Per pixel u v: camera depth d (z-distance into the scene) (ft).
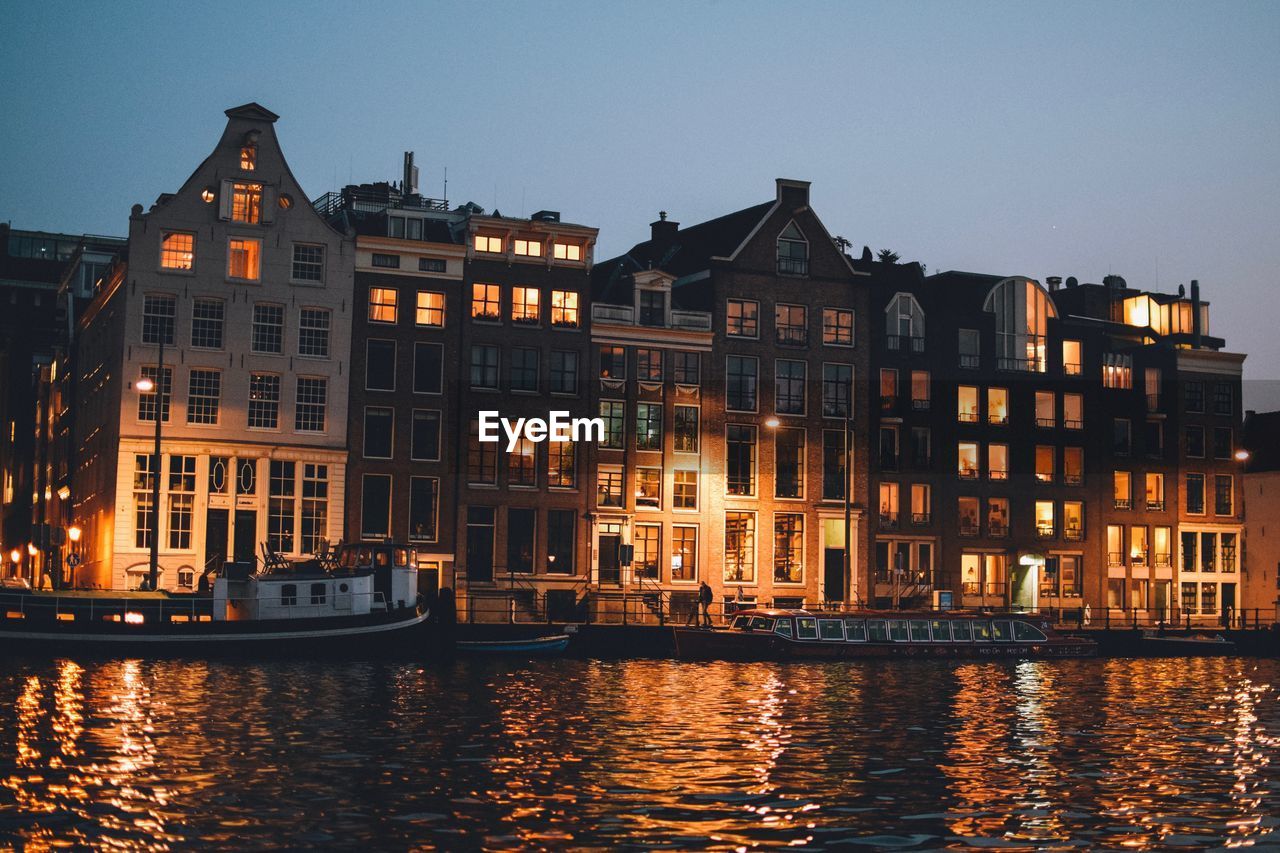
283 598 197.06
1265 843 88.33
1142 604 307.58
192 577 236.02
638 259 307.99
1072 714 153.38
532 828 88.74
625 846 84.84
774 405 279.90
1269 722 147.84
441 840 85.40
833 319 286.46
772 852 84.28
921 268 309.22
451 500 255.29
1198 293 329.52
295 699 149.38
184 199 242.99
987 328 299.79
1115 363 310.24
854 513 282.77
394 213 260.42
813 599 278.87
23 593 190.08
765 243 282.36
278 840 84.74
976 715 150.30
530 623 219.41
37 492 338.13
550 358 264.31
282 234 247.91
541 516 260.62
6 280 423.64
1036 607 295.89
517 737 125.49
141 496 236.02
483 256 260.62
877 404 288.30
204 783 100.58
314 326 248.93
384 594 204.03
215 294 243.19
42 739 117.80
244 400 243.81
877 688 178.40
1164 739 133.90
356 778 103.81
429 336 256.11
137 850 82.12
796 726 137.28
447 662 201.05
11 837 84.38
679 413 272.72
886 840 87.66
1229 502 319.68
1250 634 261.65
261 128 247.50
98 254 321.73
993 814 95.71
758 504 276.62
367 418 251.39
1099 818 94.99
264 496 242.37
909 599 283.38
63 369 314.14
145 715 133.49
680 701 156.87
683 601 268.00
